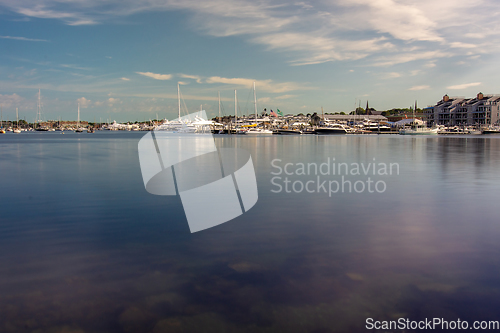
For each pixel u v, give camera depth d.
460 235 9.38
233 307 5.84
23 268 7.32
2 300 6.08
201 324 5.41
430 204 13.28
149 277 6.88
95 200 14.06
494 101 168.12
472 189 16.55
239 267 7.30
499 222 10.70
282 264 7.43
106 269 7.24
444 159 33.16
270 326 5.35
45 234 9.59
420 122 187.88
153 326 5.38
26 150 49.69
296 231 9.77
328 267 7.28
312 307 5.83
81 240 9.06
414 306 5.85
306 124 189.12
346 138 108.44
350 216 11.45
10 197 14.75
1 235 9.51
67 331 5.29
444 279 6.73
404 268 7.21
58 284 6.62
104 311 5.75
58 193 15.62
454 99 192.88
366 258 7.74
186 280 6.74
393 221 10.81
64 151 47.06
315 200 14.05
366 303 5.93
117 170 24.48
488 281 6.65
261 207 12.79
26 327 5.37
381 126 182.38
